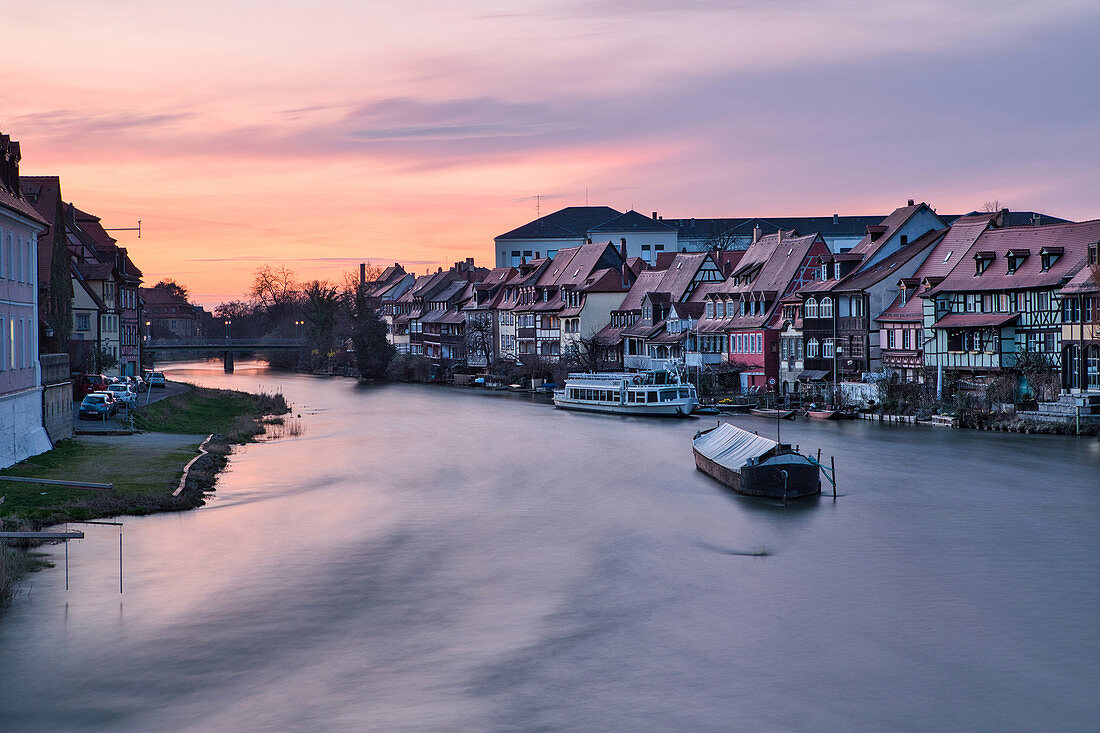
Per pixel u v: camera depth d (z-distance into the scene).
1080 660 28.44
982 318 82.19
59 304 85.94
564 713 24.80
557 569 37.38
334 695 25.67
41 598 32.44
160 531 41.56
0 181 51.88
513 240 197.75
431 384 154.00
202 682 26.34
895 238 99.38
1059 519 45.75
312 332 199.00
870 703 25.56
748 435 58.62
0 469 47.88
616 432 82.00
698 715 24.77
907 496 51.25
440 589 34.59
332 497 50.81
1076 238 78.88
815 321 98.75
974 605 33.34
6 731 23.53
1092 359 72.94
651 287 132.50
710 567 37.97
